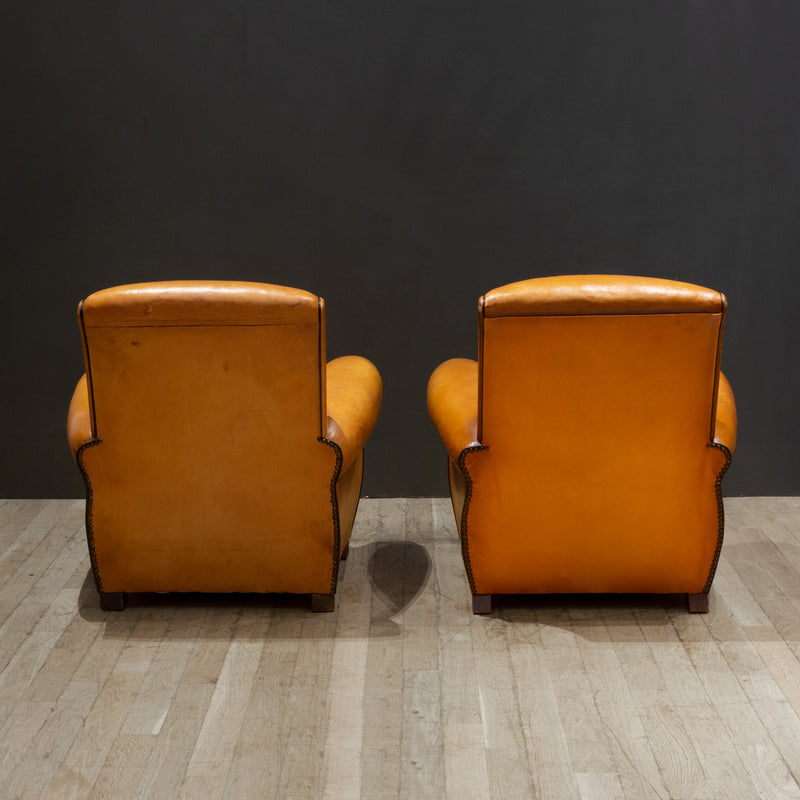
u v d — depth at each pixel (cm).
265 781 205
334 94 360
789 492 391
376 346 383
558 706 235
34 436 390
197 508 272
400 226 371
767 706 234
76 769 210
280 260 375
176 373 259
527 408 260
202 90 360
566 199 368
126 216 371
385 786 204
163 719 229
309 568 278
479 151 364
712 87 357
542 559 274
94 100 360
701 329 252
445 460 392
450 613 285
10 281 375
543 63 357
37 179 367
